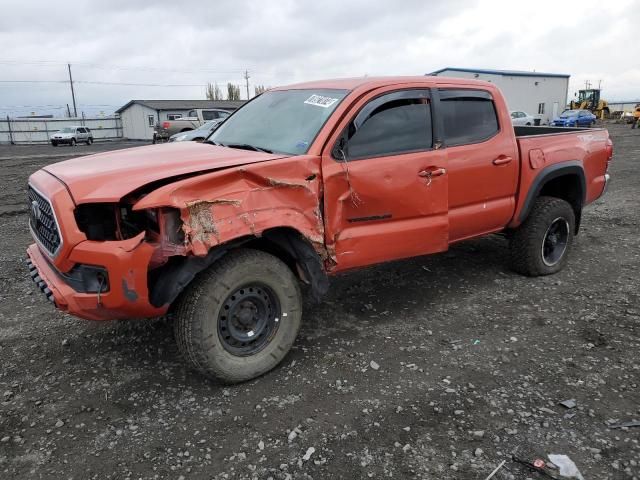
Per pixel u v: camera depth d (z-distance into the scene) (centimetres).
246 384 361
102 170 344
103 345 419
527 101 5394
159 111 5528
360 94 410
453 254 646
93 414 329
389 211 414
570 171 558
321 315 472
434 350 406
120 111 5850
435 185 436
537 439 300
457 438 301
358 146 402
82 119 5575
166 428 314
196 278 338
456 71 5344
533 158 521
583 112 4272
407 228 428
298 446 296
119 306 318
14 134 5084
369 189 398
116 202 312
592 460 283
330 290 531
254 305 363
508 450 291
